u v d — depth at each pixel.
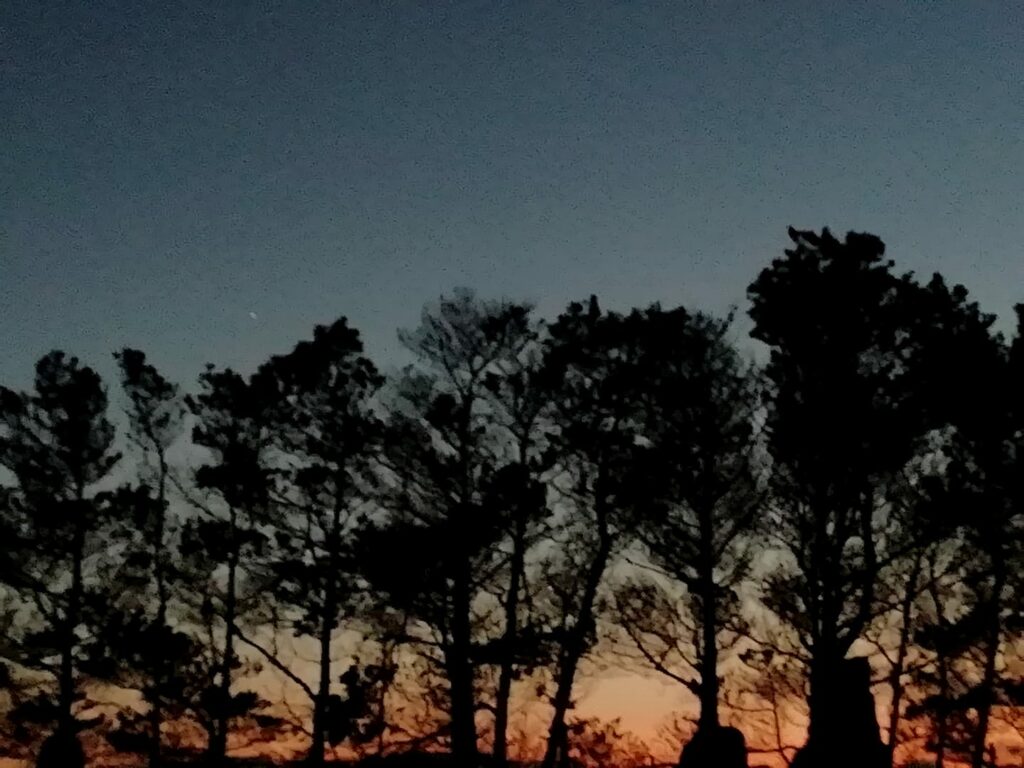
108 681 31.20
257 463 30.64
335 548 29.12
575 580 27.97
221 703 28.75
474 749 26.50
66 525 32.19
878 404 22.58
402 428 28.80
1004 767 26.36
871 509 23.02
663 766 24.83
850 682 16.28
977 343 22.11
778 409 23.34
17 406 33.97
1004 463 22.52
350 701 27.45
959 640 24.36
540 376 28.53
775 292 23.11
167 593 32.16
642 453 26.09
